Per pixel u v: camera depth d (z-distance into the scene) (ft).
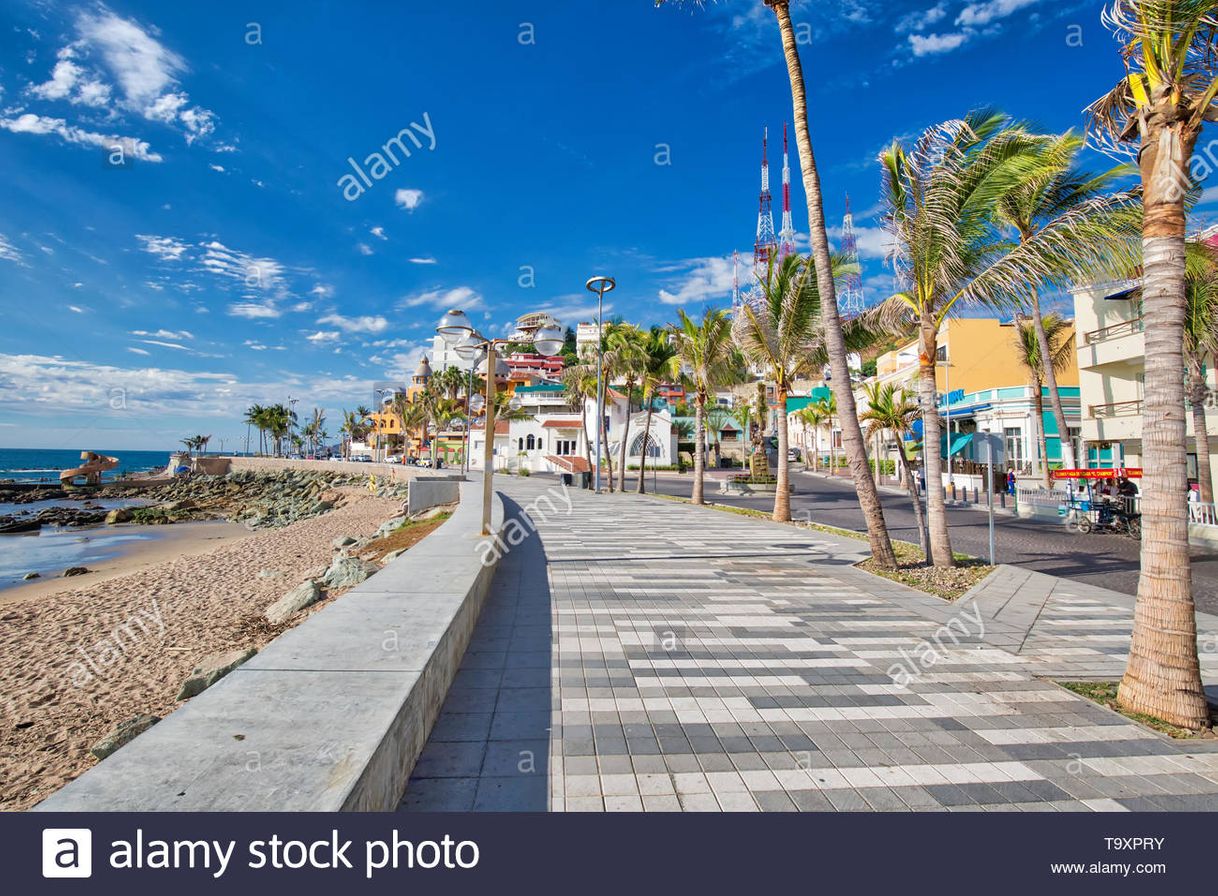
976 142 28.22
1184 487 14.51
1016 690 15.98
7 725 20.31
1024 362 84.23
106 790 7.04
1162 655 14.39
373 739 8.61
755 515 63.16
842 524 59.47
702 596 26.20
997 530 55.06
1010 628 21.88
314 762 7.86
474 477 142.00
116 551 77.30
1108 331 70.74
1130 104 17.54
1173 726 13.85
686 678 16.52
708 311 70.95
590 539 43.29
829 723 13.85
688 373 89.35
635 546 40.11
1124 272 24.85
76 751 18.33
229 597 39.50
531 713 13.99
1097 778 11.69
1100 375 73.97
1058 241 25.09
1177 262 14.60
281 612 31.71
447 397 235.61
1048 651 19.31
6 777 16.75
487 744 12.39
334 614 15.64
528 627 21.21
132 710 21.45
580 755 12.08
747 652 18.84
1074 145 26.96
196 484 219.00
